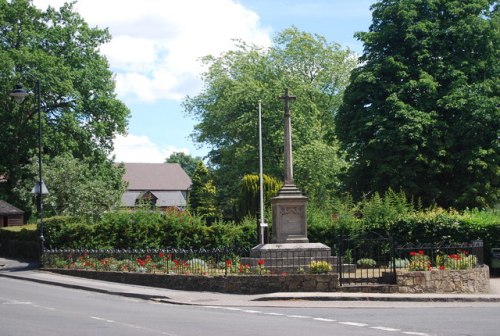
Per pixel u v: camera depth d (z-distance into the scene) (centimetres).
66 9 5994
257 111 5812
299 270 2484
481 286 2445
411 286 2325
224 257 2950
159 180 12200
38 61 5416
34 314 1809
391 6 4353
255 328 1546
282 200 2908
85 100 5859
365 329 1534
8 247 4762
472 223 3297
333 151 5794
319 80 6309
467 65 4200
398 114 4059
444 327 1562
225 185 6406
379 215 3444
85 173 5059
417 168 4097
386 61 4219
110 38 6181
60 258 3441
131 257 3102
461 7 4300
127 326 1574
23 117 5672
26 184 5128
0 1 5619
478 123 4012
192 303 2152
